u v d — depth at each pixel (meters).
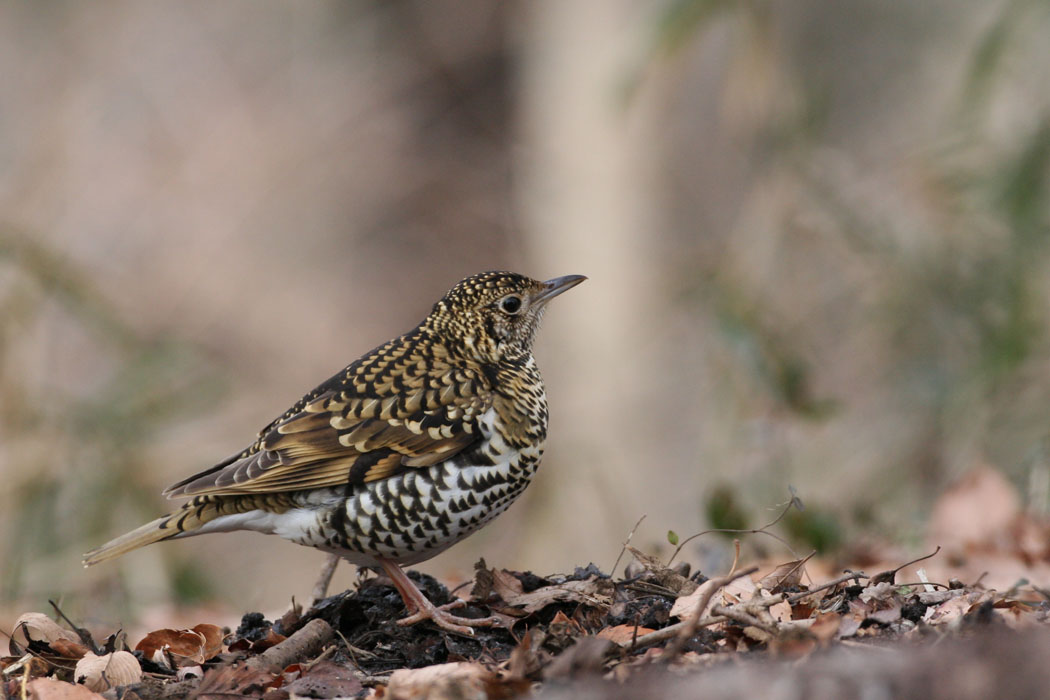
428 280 25.50
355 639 7.26
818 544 10.99
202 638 7.27
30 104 25.34
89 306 16.08
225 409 20.44
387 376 7.94
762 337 14.57
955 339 15.15
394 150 26.09
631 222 20.86
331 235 25.58
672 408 19.61
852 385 15.78
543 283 8.61
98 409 15.34
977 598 6.90
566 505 19.00
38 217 21.52
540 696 5.71
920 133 20.73
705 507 11.18
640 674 5.80
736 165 20.66
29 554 14.55
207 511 7.86
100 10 26.23
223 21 26.67
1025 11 14.63
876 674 5.18
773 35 17.03
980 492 11.20
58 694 6.43
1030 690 4.86
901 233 15.38
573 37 21.52
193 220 24.97
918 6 22.39
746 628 6.30
